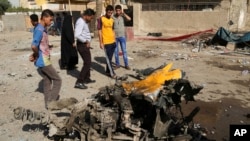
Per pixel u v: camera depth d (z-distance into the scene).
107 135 4.27
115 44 8.16
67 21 8.83
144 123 4.53
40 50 5.42
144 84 5.02
